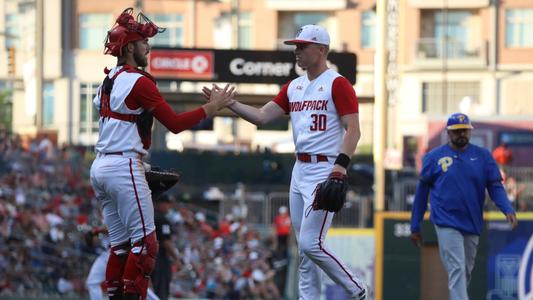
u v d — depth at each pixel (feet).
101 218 135.03
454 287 77.00
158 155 213.66
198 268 158.40
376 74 126.31
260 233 189.47
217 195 214.69
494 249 125.59
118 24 56.24
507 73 344.28
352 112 57.67
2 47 329.11
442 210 77.36
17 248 152.35
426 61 340.39
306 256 59.72
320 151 58.49
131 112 54.85
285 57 144.46
